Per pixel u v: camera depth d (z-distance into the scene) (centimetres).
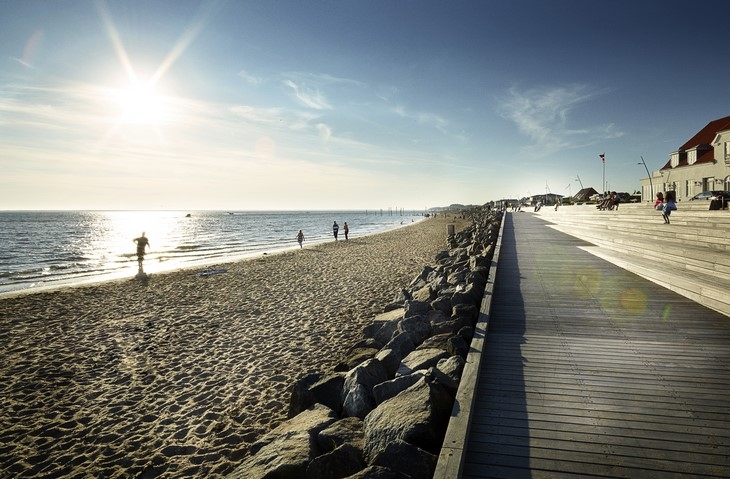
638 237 1523
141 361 855
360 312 1216
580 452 351
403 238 4391
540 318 745
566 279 1062
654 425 388
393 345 640
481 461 345
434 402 406
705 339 613
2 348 945
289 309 1286
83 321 1174
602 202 3144
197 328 1092
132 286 1730
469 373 475
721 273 852
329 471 342
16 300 1459
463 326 675
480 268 1064
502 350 595
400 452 332
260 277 1919
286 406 650
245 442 549
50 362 854
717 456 338
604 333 655
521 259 1388
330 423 439
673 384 471
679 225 1290
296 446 388
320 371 788
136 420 614
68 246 4125
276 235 5878
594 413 413
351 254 2861
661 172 4012
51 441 561
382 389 486
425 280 1341
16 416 630
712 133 3822
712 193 2541
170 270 2212
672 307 780
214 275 1998
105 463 510
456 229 5984
